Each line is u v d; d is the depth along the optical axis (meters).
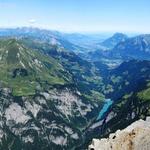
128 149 67.31
